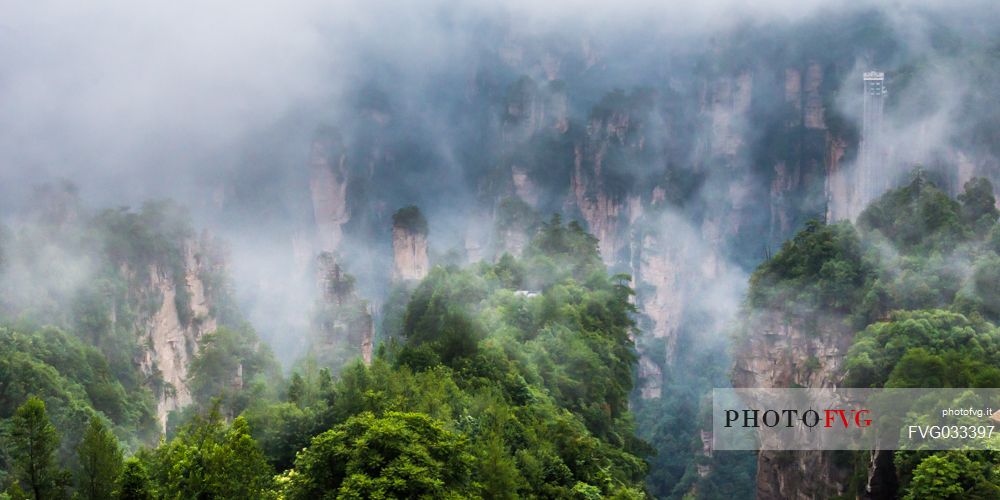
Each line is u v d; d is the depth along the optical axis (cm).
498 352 13712
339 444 8931
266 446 10850
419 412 10006
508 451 10412
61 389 15488
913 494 12900
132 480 8788
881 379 17038
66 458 13450
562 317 17138
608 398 15950
